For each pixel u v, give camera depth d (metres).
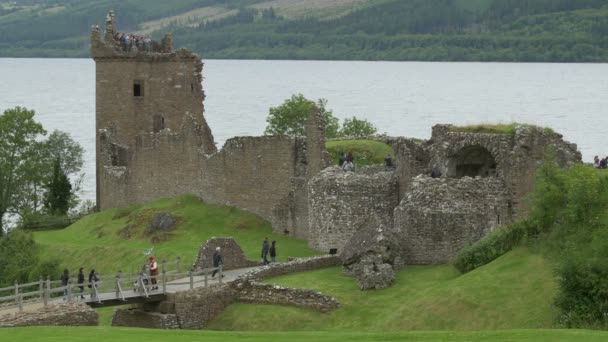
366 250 120.69
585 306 94.06
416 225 124.44
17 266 161.62
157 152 177.00
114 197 186.25
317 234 139.12
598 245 96.31
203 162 168.25
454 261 119.56
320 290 116.25
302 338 88.44
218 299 118.88
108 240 165.12
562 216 107.12
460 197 125.31
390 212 135.62
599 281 93.75
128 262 150.50
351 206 135.88
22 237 171.38
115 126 193.88
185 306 117.50
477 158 132.38
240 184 162.25
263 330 112.69
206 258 129.38
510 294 102.50
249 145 160.62
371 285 115.50
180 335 90.94
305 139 154.62
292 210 151.38
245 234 155.25
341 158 148.12
